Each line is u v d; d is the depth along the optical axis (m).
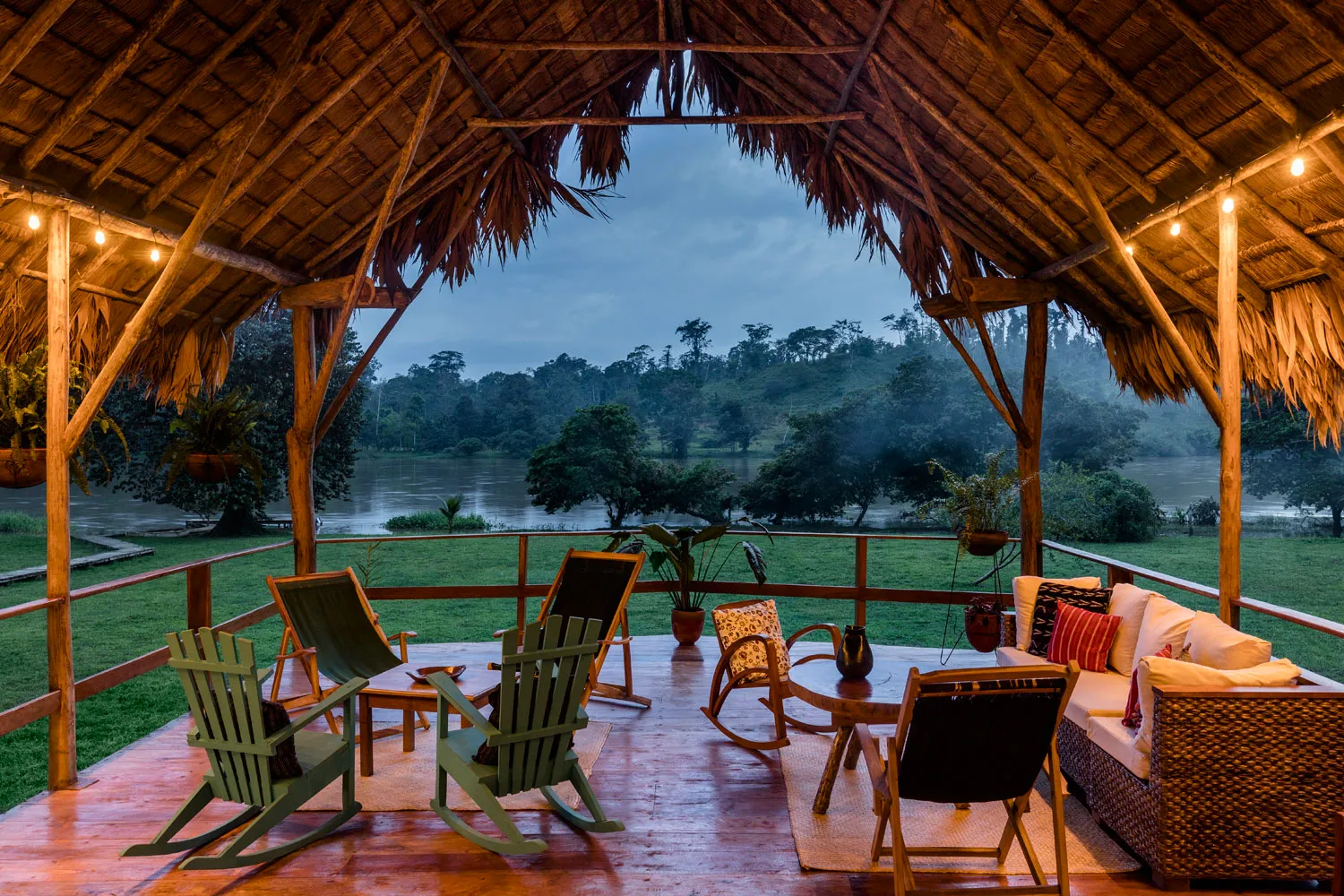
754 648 4.49
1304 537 16.12
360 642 4.48
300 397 6.08
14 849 3.12
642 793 3.64
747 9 5.15
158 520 20.45
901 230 6.18
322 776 3.13
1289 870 2.76
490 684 3.96
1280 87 3.30
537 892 2.80
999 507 5.73
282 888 2.82
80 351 4.86
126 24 3.42
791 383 51.97
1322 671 8.21
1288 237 3.90
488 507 24.98
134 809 3.47
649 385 48.56
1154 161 4.21
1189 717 2.76
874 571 12.60
